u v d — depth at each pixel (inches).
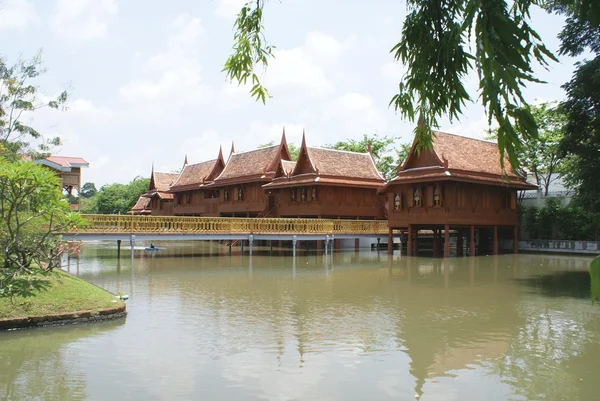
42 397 260.5
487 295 602.2
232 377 294.0
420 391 274.2
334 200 1434.5
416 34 105.6
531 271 872.3
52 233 595.8
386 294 605.3
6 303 414.9
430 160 1138.7
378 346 362.6
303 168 1470.2
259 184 1628.9
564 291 637.9
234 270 860.0
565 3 81.6
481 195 1182.9
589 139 740.7
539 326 431.5
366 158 1600.6
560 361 329.1
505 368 315.3
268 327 419.8
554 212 1332.4
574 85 693.3
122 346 357.1
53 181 505.4
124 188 3048.7
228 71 149.6
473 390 276.5
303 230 1133.7
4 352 340.5
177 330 406.3
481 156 1231.5
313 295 593.6
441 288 659.4
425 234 1582.2
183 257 1112.8
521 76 69.7
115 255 1161.4
